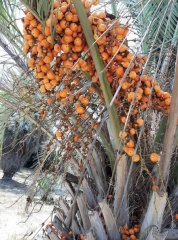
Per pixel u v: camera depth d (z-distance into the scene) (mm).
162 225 658
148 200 650
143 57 566
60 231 734
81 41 524
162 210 592
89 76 593
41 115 621
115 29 509
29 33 531
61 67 538
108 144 701
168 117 579
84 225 716
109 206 668
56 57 536
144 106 541
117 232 644
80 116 591
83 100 579
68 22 508
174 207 671
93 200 736
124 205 651
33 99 702
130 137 540
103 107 644
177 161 707
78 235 734
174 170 712
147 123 583
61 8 509
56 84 555
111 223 636
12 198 2902
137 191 672
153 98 575
